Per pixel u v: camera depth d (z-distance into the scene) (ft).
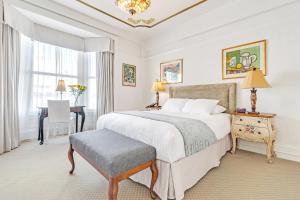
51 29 11.83
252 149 9.15
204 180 6.05
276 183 5.84
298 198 5.00
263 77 7.86
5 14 8.48
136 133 5.85
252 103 8.34
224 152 8.38
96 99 13.73
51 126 12.31
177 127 5.47
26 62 11.00
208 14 10.82
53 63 12.39
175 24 12.64
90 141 5.47
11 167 7.00
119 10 10.80
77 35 13.23
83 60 14.08
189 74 12.47
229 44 10.13
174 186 4.75
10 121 9.09
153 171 4.90
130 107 15.44
